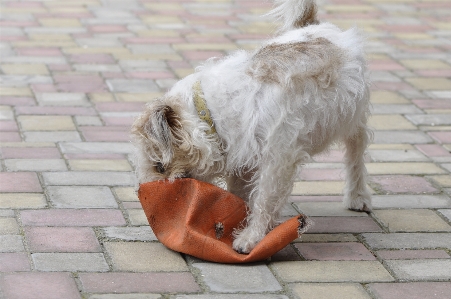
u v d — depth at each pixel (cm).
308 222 400
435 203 496
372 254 421
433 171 552
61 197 477
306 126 404
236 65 415
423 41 913
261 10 1047
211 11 1033
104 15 983
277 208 416
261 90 396
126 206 471
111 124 616
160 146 393
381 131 630
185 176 415
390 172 548
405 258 416
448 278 393
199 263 401
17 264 388
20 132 588
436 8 1093
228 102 399
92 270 387
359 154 476
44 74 732
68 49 820
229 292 370
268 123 394
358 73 423
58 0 1056
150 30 916
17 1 1038
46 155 546
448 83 759
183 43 862
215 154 404
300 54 406
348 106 419
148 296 362
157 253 410
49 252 404
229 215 417
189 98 403
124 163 541
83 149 562
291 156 404
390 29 962
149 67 770
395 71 792
